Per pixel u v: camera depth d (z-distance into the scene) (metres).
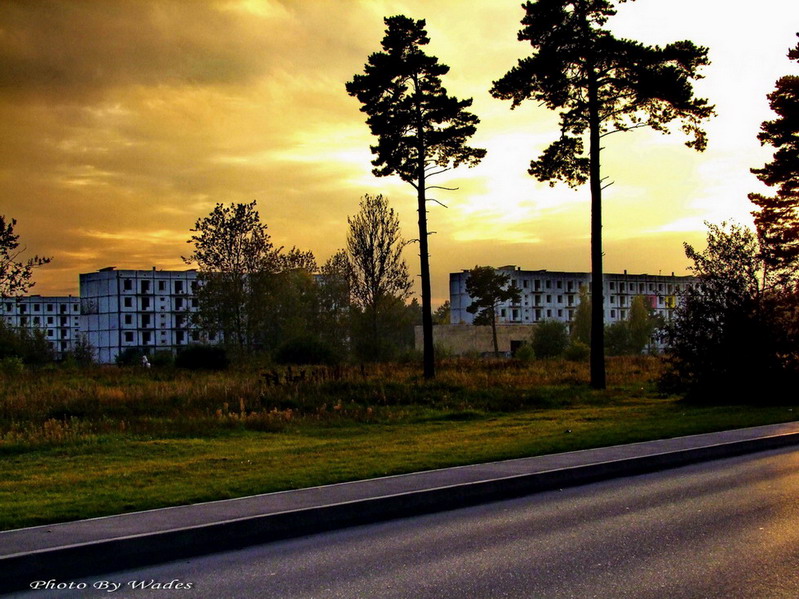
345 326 62.53
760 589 6.20
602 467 12.45
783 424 18.06
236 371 39.91
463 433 18.39
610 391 29.94
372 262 55.41
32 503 10.09
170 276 138.25
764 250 25.66
